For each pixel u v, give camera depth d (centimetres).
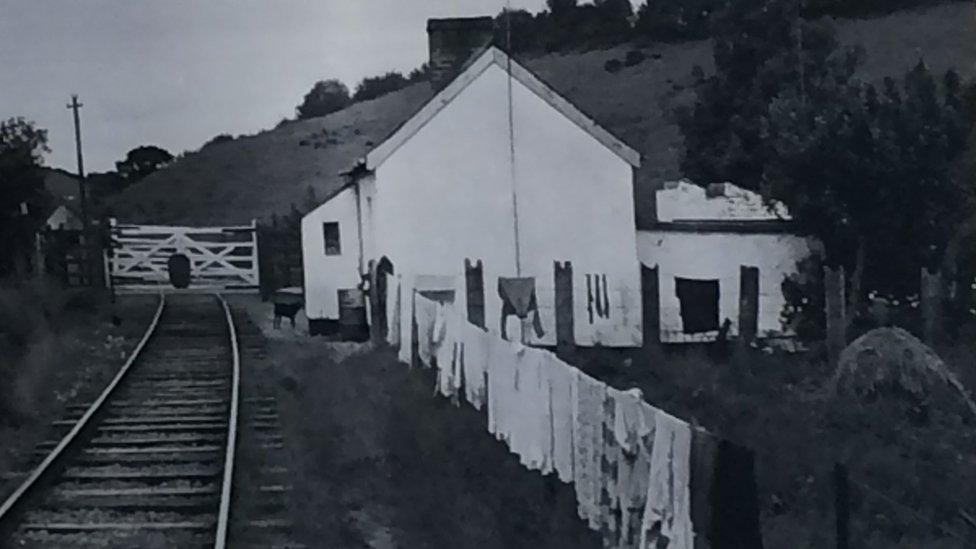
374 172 1833
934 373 1166
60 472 1076
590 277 1797
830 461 968
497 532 873
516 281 1772
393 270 1811
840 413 1135
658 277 1628
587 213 1825
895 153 1623
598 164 1833
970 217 1595
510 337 1758
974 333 1343
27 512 951
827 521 863
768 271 1675
